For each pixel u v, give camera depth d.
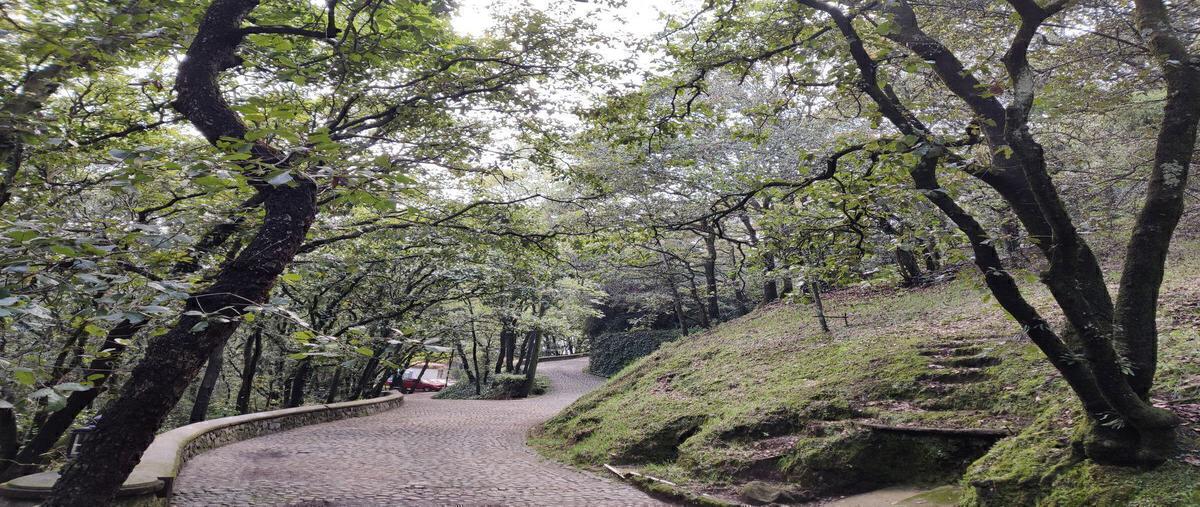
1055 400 6.93
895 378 9.16
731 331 17.89
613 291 31.39
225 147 2.78
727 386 11.80
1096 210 5.93
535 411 20.19
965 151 5.75
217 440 11.05
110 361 4.43
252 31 4.38
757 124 6.71
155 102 7.62
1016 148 4.26
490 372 33.19
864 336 12.29
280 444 11.81
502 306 24.17
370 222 9.79
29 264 2.55
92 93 7.46
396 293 18.48
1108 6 6.24
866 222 5.85
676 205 16.95
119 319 2.47
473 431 15.00
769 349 13.67
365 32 7.39
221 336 3.40
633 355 30.31
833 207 5.88
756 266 7.00
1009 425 7.12
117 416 3.21
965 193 6.18
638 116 8.27
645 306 26.14
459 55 8.29
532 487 8.63
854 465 7.51
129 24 4.14
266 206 3.77
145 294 2.97
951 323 11.62
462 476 9.34
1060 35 7.20
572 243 10.74
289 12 6.90
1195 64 4.51
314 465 9.79
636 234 9.04
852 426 8.02
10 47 3.68
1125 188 8.27
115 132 7.41
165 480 6.39
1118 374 4.47
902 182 5.03
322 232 9.48
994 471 5.90
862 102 6.96
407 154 9.35
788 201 6.76
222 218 4.77
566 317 30.64
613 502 7.80
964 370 8.73
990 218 6.37
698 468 8.68
